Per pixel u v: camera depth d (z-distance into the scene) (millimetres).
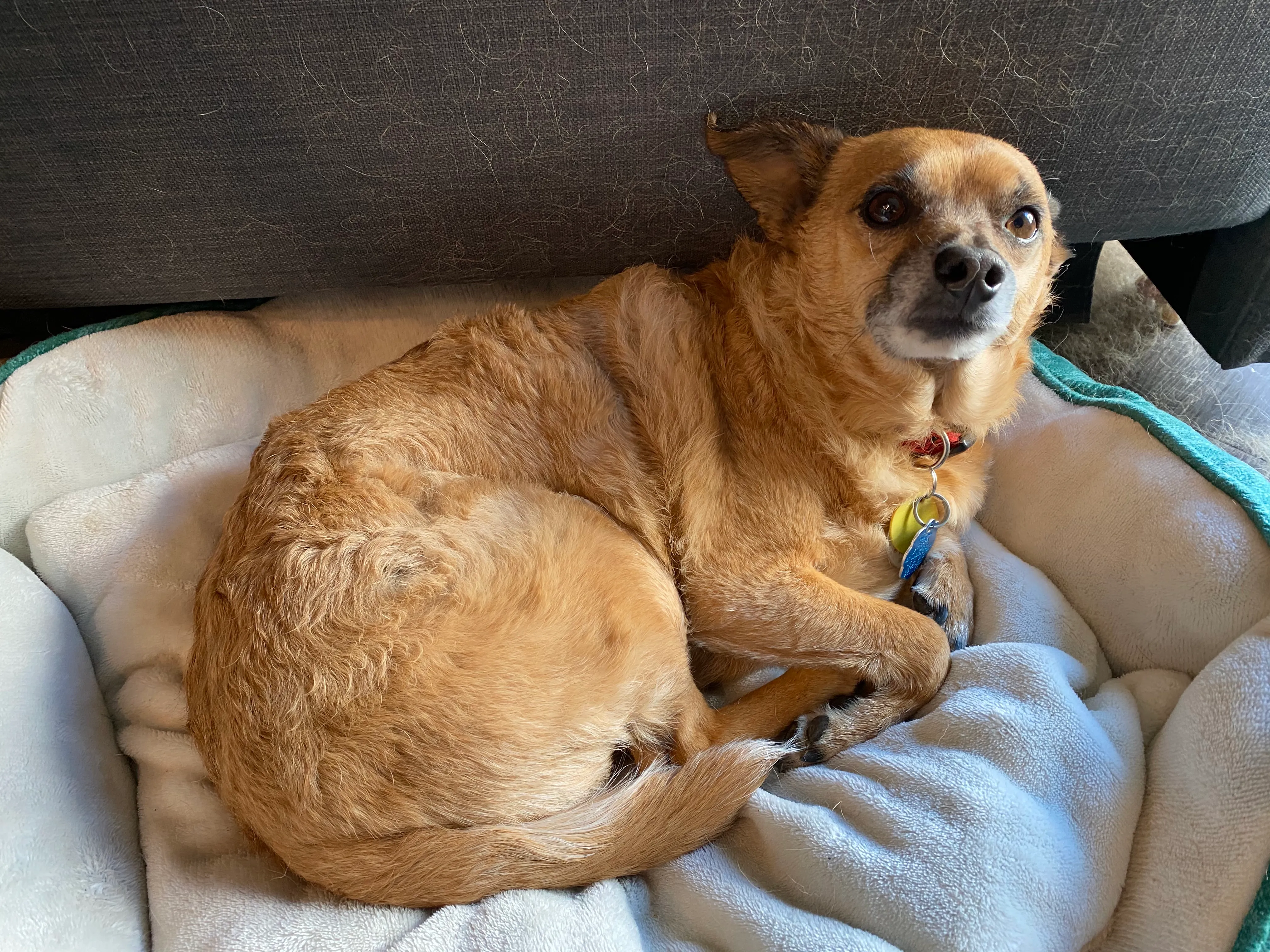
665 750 408
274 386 565
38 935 364
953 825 356
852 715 423
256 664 367
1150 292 652
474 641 374
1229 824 344
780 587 424
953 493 471
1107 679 441
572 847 365
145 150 451
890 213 405
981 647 425
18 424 499
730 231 507
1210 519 420
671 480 437
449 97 439
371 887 358
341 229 493
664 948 363
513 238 505
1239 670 367
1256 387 601
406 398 433
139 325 540
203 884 382
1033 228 418
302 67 425
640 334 448
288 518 391
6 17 402
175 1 403
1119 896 357
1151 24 423
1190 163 474
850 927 345
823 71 438
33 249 493
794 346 438
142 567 483
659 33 421
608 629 391
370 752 357
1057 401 515
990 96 448
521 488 423
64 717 425
